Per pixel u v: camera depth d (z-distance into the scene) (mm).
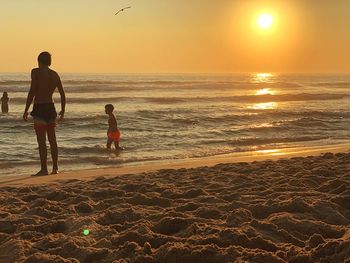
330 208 4414
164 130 16250
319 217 4227
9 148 11961
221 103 33156
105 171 8219
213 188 5781
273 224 3873
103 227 4008
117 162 10148
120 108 26656
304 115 22016
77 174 7816
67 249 3404
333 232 3775
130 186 5945
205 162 9336
